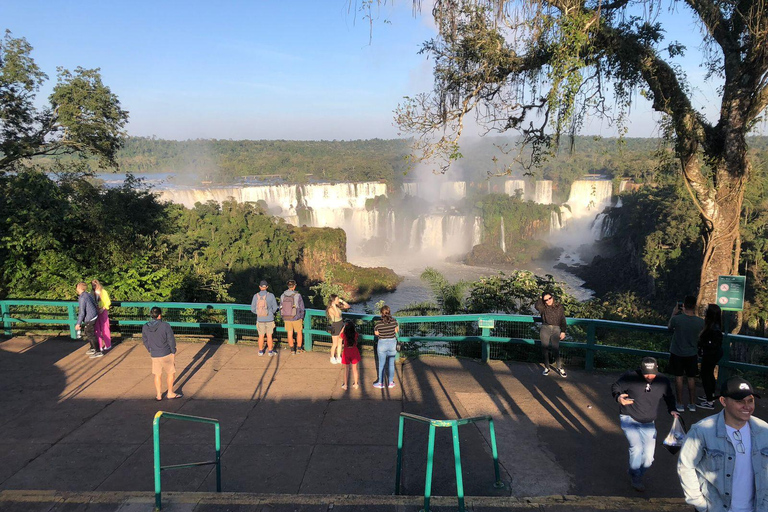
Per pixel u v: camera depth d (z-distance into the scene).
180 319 11.34
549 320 7.57
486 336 8.34
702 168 8.61
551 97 7.88
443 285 11.59
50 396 7.16
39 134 21.69
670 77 8.05
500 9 7.62
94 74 21.64
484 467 5.25
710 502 3.02
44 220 13.44
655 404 4.58
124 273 12.32
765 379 7.84
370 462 5.41
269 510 4.27
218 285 14.47
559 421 6.28
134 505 4.36
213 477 5.16
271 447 5.75
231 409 6.73
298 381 7.64
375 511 4.25
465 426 6.16
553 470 5.20
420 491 4.86
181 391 7.31
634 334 11.38
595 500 4.39
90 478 5.16
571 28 7.50
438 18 8.69
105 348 9.07
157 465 4.24
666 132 8.49
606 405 6.73
